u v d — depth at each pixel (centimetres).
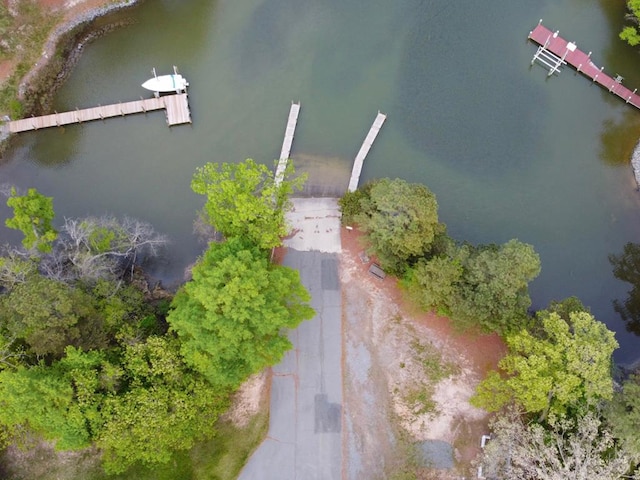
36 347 4722
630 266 6438
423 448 5388
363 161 6681
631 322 6247
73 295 4919
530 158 6812
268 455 5378
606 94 7206
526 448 4894
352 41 7300
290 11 7444
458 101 7038
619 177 6788
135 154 6788
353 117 6912
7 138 6762
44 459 5306
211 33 7338
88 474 5266
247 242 5309
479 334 5725
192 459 5316
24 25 6994
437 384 5584
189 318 4778
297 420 5478
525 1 7550
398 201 5444
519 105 7062
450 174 6700
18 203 4984
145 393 4762
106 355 4991
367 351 5697
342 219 6084
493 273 5191
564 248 6475
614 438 5047
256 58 7219
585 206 6644
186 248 6362
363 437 5431
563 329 4988
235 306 4700
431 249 5694
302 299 5178
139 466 5278
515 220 6550
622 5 7538
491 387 5088
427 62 7212
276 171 6569
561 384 4750
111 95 7025
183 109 6888
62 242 5916
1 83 6812
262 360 4903
